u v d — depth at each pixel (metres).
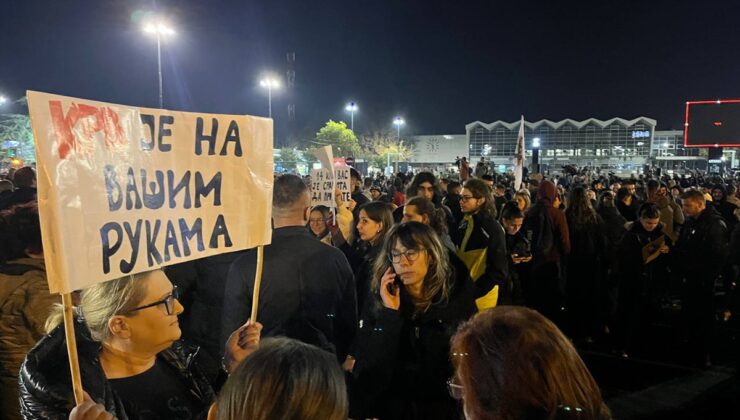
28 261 2.66
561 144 71.44
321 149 6.11
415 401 2.58
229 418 1.20
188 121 2.05
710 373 5.52
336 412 1.22
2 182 5.79
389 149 61.59
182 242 2.02
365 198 7.54
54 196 1.54
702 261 5.68
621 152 69.44
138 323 1.85
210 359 2.58
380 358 2.59
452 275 2.71
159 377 2.01
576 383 1.15
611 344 6.44
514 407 1.13
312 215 5.10
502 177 16.14
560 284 6.25
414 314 2.64
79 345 1.78
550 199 6.20
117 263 1.75
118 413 1.80
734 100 27.50
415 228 2.62
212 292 3.35
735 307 6.90
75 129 1.62
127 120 1.82
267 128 2.35
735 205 9.34
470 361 1.22
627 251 5.96
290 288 2.79
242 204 2.24
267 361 1.22
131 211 1.82
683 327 6.48
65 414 1.63
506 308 1.31
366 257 3.90
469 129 74.25
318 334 2.88
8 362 2.47
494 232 4.25
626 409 4.72
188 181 2.05
